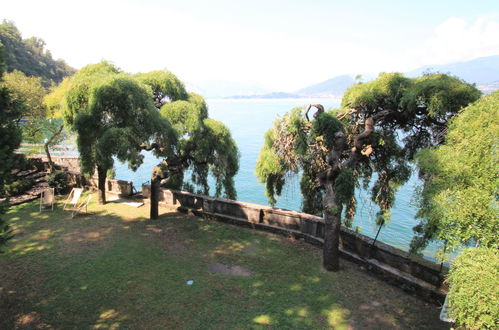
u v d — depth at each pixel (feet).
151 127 39.93
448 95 29.14
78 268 31.91
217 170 56.49
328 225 33.09
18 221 43.65
